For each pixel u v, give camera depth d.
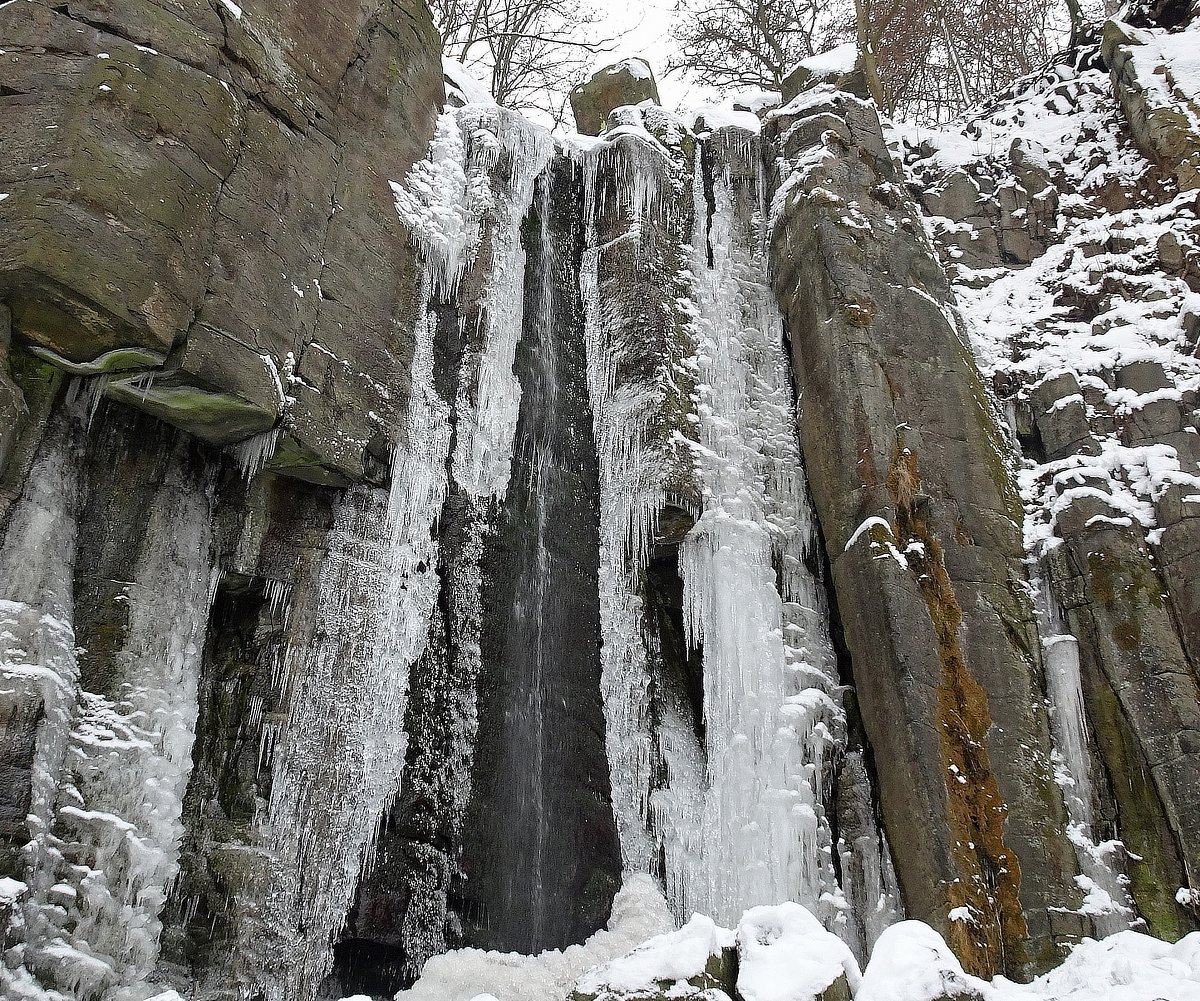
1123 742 10.19
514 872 9.65
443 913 9.13
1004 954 9.08
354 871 8.73
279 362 8.69
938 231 15.11
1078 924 9.25
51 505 7.72
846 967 5.54
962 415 11.89
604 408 12.32
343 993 8.66
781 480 12.31
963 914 9.08
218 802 8.44
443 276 11.28
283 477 9.41
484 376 11.12
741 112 15.35
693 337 12.65
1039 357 13.21
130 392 8.08
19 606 7.26
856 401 11.66
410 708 9.55
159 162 7.68
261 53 9.12
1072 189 15.03
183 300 7.70
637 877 10.18
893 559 10.69
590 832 10.36
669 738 11.19
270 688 8.84
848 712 11.20
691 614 11.52
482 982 8.52
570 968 8.98
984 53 23.53
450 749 9.66
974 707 10.15
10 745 6.79
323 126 9.88
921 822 9.60
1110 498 11.29
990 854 9.47
